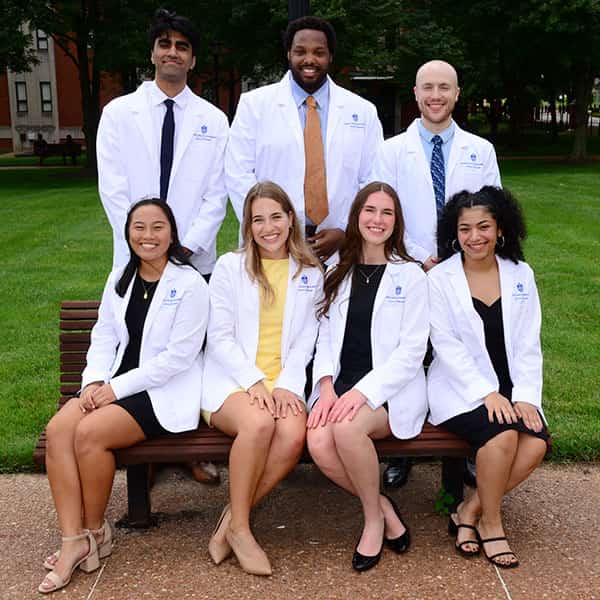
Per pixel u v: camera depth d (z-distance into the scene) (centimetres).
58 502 305
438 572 305
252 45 2175
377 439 326
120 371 341
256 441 305
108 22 2125
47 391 491
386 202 338
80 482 307
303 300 347
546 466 404
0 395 484
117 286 344
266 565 304
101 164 413
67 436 308
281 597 290
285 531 342
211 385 336
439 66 390
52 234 1117
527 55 2341
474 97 3419
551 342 577
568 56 2164
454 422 325
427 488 387
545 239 1004
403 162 404
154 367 325
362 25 2016
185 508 366
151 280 342
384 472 396
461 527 323
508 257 346
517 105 3309
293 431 315
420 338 337
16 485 388
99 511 313
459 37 2328
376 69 2191
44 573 309
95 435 304
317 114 412
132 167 408
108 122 410
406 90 2442
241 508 307
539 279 774
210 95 2919
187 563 315
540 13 2041
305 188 411
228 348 336
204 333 339
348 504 369
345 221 424
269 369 345
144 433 317
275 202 338
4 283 791
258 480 313
